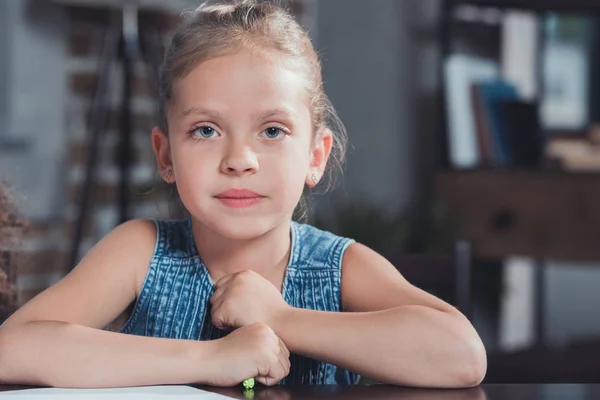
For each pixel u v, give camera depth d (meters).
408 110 3.05
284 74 1.03
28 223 1.37
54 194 2.64
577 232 2.64
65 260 2.64
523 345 3.20
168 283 1.16
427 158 3.03
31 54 2.61
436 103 3.05
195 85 1.02
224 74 1.01
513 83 3.15
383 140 3.04
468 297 1.44
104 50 2.55
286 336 0.98
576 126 3.52
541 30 3.42
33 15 2.61
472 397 0.84
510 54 3.28
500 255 2.71
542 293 3.44
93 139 2.48
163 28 2.70
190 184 1.02
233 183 1.01
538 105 3.09
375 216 2.69
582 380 2.45
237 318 1.01
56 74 2.65
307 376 1.12
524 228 2.69
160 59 2.55
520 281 3.36
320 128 1.14
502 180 2.71
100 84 2.52
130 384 0.90
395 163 3.05
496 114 3.00
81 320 1.08
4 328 0.99
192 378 0.90
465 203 2.75
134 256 1.16
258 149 1.02
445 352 0.94
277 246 1.15
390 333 0.95
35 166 2.61
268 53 1.03
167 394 0.84
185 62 1.03
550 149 3.32
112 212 2.71
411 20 3.05
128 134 2.61
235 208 1.02
